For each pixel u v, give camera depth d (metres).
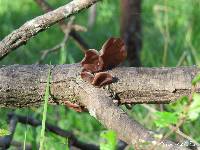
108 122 4.05
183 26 6.45
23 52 6.33
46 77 4.17
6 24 7.41
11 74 4.18
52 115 4.97
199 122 4.77
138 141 3.97
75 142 4.60
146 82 4.14
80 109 4.18
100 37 7.08
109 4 7.91
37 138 4.69
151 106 4.80
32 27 4.16
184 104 3.93
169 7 6.91
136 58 5.27
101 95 4.12
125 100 4.16
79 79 4.15
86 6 4.14
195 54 5.27
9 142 4.50
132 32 5.24
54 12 4.15
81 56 6.46
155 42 6.18
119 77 4.15
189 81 4.14
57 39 7.12
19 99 4.18
